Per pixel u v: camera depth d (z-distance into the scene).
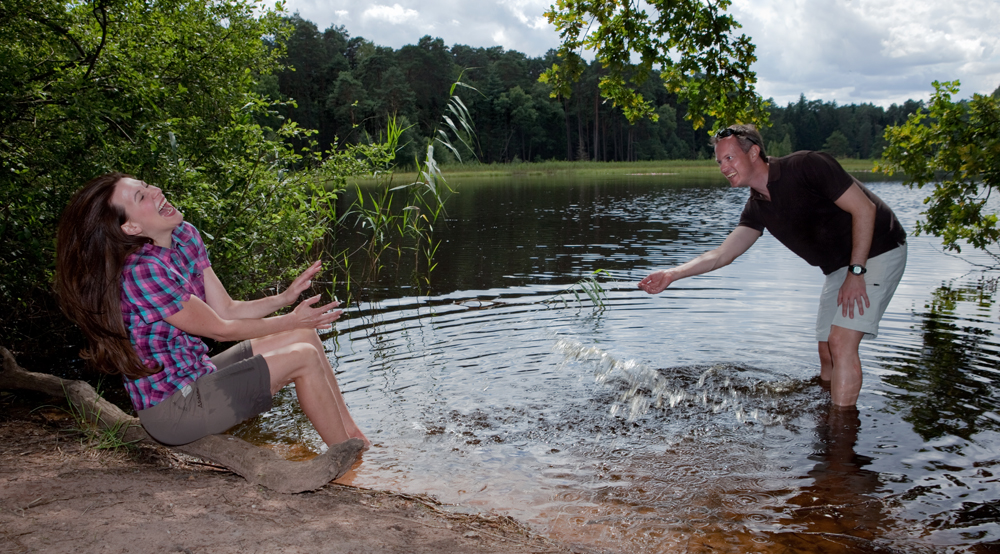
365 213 7.88
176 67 5.76
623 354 4.96
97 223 2.42
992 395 4.03
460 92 75.62
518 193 25.64
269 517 2.36
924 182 7.88
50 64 4.96
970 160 7.25
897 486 2.94
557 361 4.85
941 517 2.67
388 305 6.77
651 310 6.29
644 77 6.11
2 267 4.58
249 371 2.74
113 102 4.87
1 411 3.65
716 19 5.68
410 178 35.50
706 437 3.54
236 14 6.38
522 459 3.29
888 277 3.82
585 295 7.02
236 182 5.64
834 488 2.94
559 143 88.19
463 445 3.46
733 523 2.63
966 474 3.05
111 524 2.19
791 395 4.11
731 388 4.24
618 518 2.68
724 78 5.78
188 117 5.77
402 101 62.06
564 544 2.43
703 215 15.80
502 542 2.36
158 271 2.49
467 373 4.62
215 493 2.56
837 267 4.11
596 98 82.56
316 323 2.84
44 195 4.46
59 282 2.47
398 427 3.70
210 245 5.27
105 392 4.35
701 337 5.39
